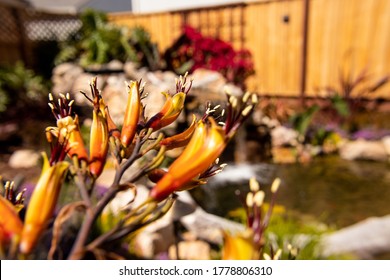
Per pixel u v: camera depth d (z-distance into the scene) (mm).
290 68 8430
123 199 2875
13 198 598
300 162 6012
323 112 7703
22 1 15383
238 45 9141
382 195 4688
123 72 7383
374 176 5324
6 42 9227
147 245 2822
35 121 6844
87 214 430
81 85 7000
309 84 8305
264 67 8836
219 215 4246
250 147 6105
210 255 3102
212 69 8648
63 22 11172
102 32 8773
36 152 5461
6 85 7371
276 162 6000
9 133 6227
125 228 425
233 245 409
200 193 4812
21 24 9734
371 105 7527
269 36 8594
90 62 8359
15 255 395
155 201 470
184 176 474
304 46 8117
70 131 528
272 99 8633
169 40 10258
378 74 7488
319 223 3996
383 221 3592
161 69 8555
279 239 2867
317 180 5258
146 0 11625
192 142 500
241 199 444
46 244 660
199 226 3303
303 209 4363
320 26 7949
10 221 415
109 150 545
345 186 5004
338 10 7664
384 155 6000
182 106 621
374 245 3223
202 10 9469
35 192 419
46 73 9742
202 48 8797
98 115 546
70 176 506
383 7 7195
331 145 6527
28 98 7367
